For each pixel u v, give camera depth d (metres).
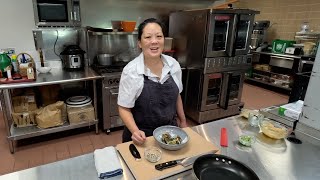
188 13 2.89
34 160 2.15
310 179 0.85
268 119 1.33
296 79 2.02
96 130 2.66
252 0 5.46
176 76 1.40
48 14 2.33
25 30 2.66
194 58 2.92
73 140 2.54
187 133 1.12
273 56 4.45
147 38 1.22
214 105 3.06
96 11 2.90
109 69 2.66
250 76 5.06
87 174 0.85
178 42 3.18
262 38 4.88
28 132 2.28
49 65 2.76
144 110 1.32
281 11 4.83
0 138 2.49
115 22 2.80
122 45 3.13
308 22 4.36
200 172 0.84
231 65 2.96
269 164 0.94
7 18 2.55
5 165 2.07
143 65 1.27
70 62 2.61
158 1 3.27
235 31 2.71
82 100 2.63
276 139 1.13
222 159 0.90
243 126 1.27
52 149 2.35
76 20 2.50
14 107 2.37
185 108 3.25
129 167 0.86
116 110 2.66
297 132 1.19
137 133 1.06
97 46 2.96
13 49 2.63
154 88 1.29
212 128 1.24
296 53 4.12
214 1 3.70
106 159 0.89
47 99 2.64
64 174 0.84
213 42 2.71
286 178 0.85
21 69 2.23
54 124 2.40
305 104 1.13
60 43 2.78
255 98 4.19
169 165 0.86
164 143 0.97
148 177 0.80
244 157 0.98
